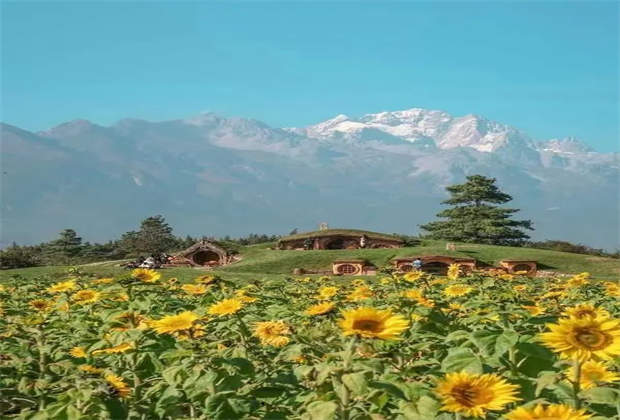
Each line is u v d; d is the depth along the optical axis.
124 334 7.12
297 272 61.66
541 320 7.12
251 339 7.62
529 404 4.70
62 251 145.88
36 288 18.81
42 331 8.63
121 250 131.62
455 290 11.74
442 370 5.47
